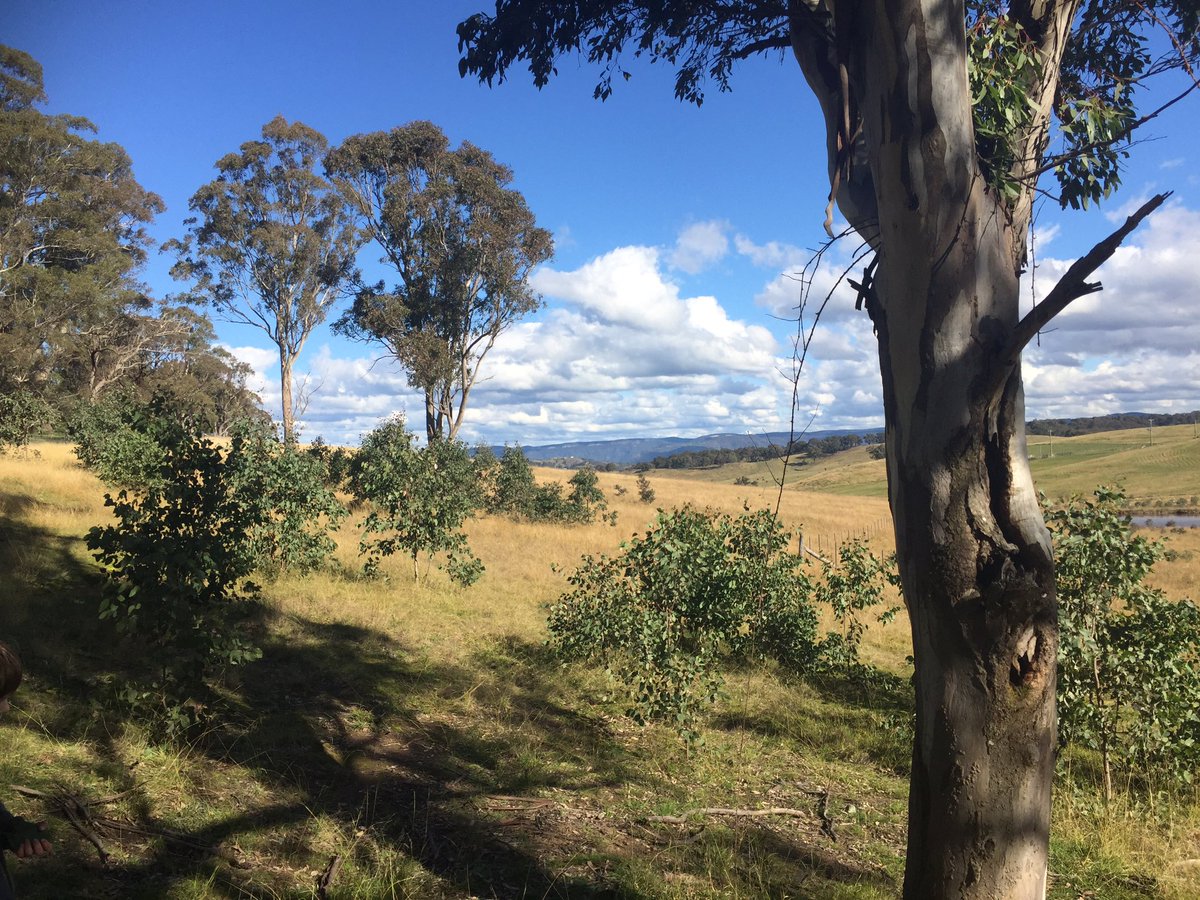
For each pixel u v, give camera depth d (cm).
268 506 1104
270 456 1161
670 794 561
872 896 422
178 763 476
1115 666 614
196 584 520
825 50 377
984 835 282
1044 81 342
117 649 656
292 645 802
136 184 4725
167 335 4969
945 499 289
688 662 697
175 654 586
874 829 538
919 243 297
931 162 295
